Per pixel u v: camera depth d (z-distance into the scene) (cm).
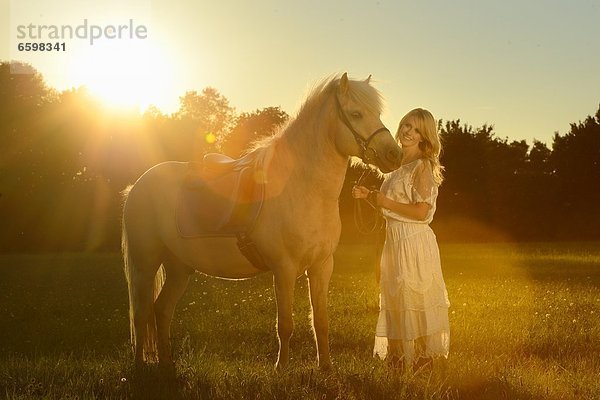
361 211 768
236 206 768
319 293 759
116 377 729
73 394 677
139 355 835
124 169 6338
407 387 651
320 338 757
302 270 754
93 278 2316
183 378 727
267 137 801
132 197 877
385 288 745
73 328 1209
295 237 732
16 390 702
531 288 1717
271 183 749
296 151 745
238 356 947
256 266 780
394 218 734
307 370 710
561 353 908
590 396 667
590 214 5959
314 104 744
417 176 725
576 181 6291
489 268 2488
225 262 793
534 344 949
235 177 793
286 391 653
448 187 6272
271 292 1669
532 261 2888
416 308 720
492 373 724
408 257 722
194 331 1132
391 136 713
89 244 5134
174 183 858
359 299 1514
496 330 1042
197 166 844
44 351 1010
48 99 6488
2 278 2338
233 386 677
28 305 1562
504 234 6103
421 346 729
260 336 1089
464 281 1933
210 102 10575
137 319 846
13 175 5941
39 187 5659
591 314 1222
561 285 1780
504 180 6253
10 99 6184
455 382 683
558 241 5988
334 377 695
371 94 721
